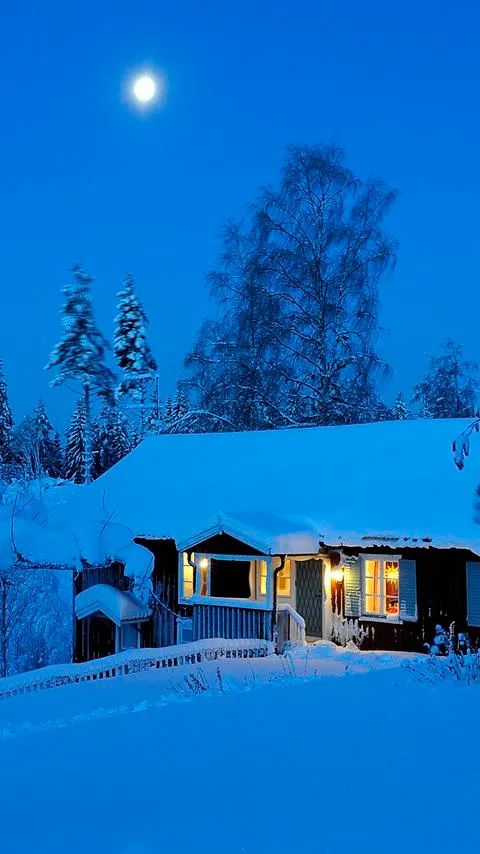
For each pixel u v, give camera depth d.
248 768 5.46
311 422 30.20
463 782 4.76
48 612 24.70
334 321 30.36
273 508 21.09
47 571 25.31
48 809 4.80
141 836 4.09
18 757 6.61
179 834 4.08
